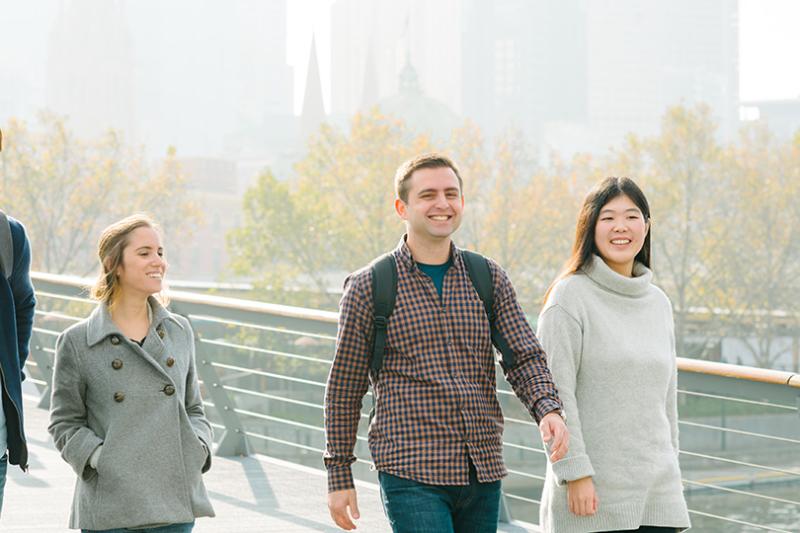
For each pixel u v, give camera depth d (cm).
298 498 627
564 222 6862
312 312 685
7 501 609
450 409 297
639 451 332
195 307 754
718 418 4166
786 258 6097
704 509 3256
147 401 343
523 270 6819
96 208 7094
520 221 6781
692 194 6275
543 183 7050
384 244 6738
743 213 6156
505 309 312
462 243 6981
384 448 299
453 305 304
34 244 6850
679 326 5953
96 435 343
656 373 339
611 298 342
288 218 6531
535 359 310
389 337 302
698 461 3772
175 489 343
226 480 675
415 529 290
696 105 6556
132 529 340
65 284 918
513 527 566
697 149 6359
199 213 7744
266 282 6506
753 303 6041
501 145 7619
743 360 6225
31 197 6762
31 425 845
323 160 7031
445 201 305
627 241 347
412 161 312
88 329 345
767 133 6688
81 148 7262
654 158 6506
